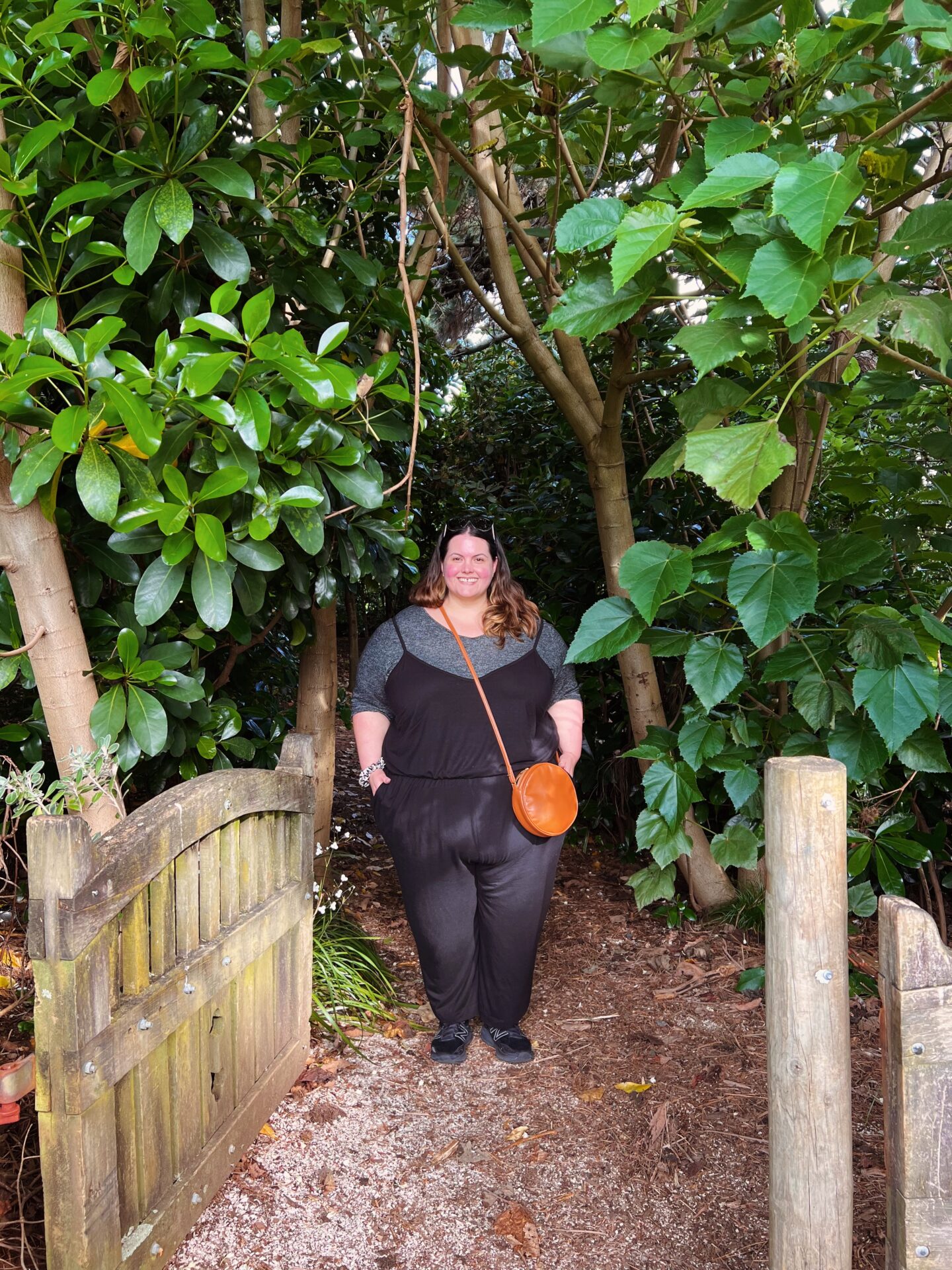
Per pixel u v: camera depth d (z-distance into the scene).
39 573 2.03
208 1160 2.06
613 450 3.36
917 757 2.42
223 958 2.08
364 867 4.33
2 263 1.94
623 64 1.59
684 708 2.94
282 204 2.50
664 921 3.79
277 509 2.14
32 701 3.33
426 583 2.83
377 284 2.62
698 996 3.21
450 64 2.29
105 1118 1.62
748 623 1.87
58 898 1.48
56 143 2.07
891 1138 1.34
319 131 2.66
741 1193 2.23
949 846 3.66
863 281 1.73
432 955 2.74
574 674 2.97
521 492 5.38
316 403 1.89
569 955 3.53
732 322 1.74
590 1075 2.73
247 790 2.17
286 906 2.47
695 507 4.21
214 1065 2.10
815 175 1.42
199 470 2.11
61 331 2.05
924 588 3.66
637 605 1.96
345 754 6.18
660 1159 2.36
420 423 2.94
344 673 7.94
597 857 4.49
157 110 2.11
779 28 1.88
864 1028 2.96
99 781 1.97
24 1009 2.51
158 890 1.83
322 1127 2.42
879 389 2.52
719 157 1.68
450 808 2.62
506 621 2.76
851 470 3.33
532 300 4.43
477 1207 2.17
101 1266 1.61
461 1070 2.75
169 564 1.99
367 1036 2.91
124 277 2.00
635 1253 2.04
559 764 2.88
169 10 2.04
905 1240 1.31
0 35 1.94
